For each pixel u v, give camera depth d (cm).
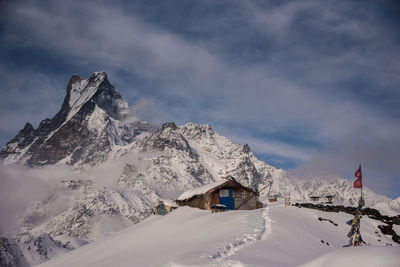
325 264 1614
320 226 4088
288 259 2128
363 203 2831
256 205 5684
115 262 3098
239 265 1850
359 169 2916
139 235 4612
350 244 2794
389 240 4344
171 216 5209
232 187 5597
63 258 5044
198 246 2605
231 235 2795
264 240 2645
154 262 2442
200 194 5550
